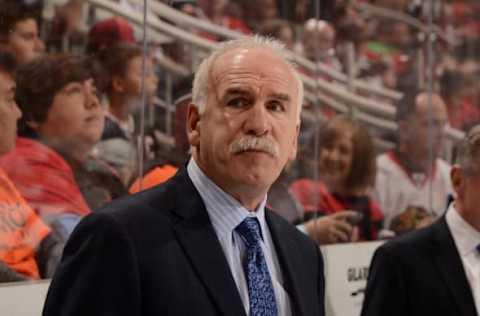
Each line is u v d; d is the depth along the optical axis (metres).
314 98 4.31
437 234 3.04
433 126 5.08
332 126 4.41
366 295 3.04
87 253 1.78
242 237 2.00
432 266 2.94
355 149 4.52
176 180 2.03
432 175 5.04
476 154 2.88
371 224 4.61
